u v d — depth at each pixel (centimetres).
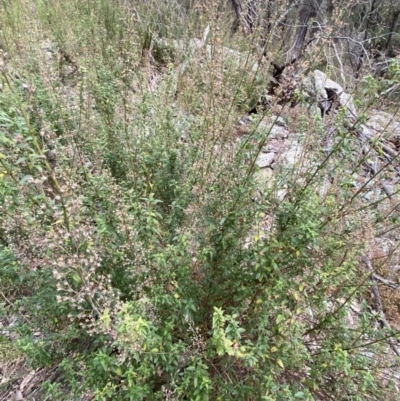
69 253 153
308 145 238
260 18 293
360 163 206
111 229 209
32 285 205
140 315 167
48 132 190
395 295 280
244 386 180
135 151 260
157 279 188
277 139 369
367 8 823
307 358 185
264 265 181
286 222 185
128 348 153
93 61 340
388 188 302
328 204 205
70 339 201
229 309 208
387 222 251
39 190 186
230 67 310
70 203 159
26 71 304
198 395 162
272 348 175
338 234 209
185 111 339
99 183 216
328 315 199
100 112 295
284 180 206
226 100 252
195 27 457
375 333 199
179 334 201
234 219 188
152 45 492
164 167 254
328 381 201
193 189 216
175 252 186
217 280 207
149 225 185
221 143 228
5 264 198
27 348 180
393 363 207
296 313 188
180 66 396
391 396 189
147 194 247
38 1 473
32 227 175
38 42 355
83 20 421
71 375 186
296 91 213
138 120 280
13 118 164
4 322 235
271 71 423
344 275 192
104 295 175
